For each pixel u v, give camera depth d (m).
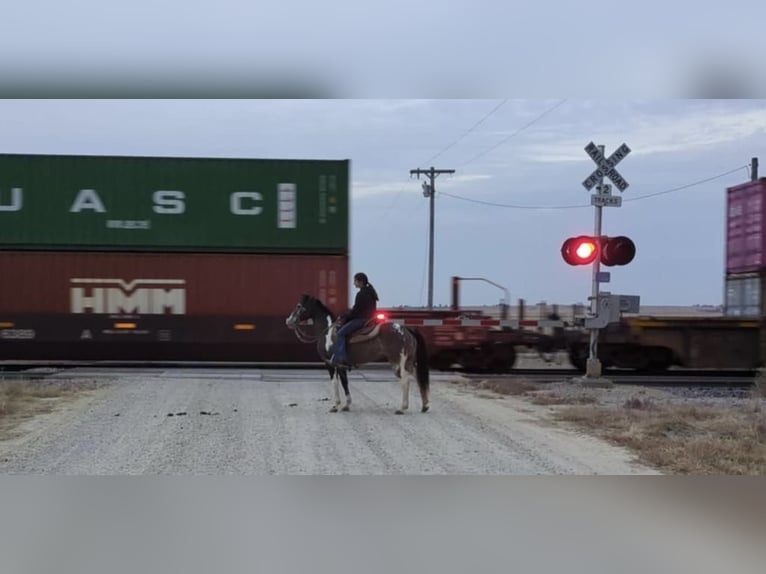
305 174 19.16
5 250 18.42
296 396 13.95
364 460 8.65
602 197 16.23
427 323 19.17
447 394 14.52
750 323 18.89
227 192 18.95
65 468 8.11
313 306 12.79
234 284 18.83
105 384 15.16
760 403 13.12
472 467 8.35
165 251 18.77
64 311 18.44
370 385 15.93
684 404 12.95
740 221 19.73
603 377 17.92
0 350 18.36
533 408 12.75
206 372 18.53
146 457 8.66
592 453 9.12
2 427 10.42
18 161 18.56
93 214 18.64
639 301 16.53
